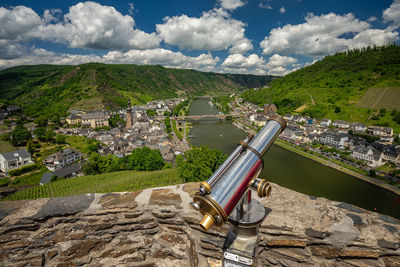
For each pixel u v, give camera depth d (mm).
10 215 4113
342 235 3461
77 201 4473
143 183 34469
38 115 130125
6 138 84750
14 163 60594
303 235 3521
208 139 86812
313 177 47844
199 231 4051
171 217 4211
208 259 3959
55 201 4496
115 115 139875
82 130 100938
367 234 3439
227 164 2287
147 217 4305
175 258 4191
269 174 49406
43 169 59875
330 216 3797
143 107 179250
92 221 4238
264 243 3654
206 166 24125
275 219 3766
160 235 4312
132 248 4293
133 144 76875
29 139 79562
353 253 3420
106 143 87938
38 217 4086
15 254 4121
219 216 1898
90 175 47469
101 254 4250
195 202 2096
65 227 4215
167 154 63594
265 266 3719
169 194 4684
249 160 2287
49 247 4164
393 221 3682
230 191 2020
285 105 150750
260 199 4395
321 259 3527
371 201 38281
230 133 97750
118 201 4473
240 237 2480
